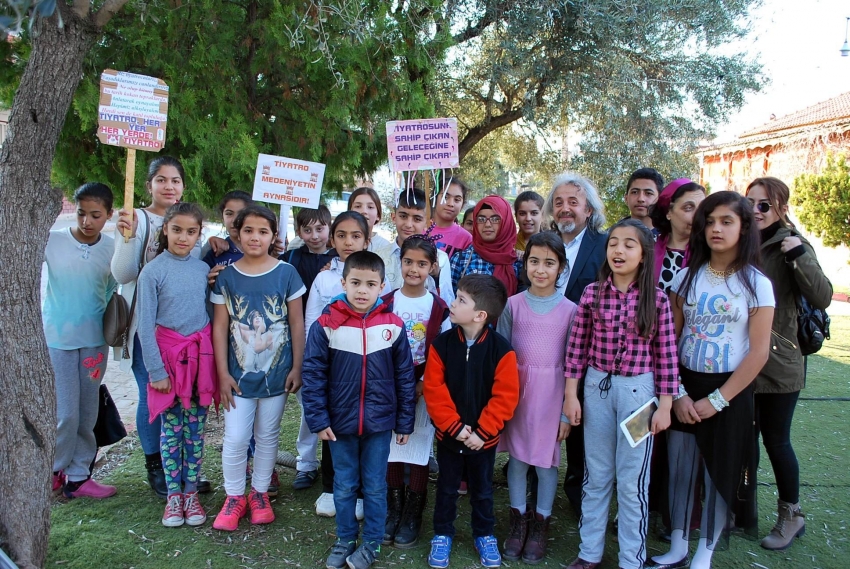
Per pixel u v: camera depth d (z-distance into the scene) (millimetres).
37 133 2221
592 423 2645
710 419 2564
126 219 3023
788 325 2854
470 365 2701
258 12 4824
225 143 4520
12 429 2174
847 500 3375
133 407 4766
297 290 3062
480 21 7527
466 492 3490
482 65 8406
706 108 8047
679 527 2719
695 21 7656
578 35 7324
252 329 2926
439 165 3781
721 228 2479
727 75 7938
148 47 4484
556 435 2793
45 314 3094
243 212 2932
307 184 3791
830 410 4973
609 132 8156
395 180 3834
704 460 2590
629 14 7090
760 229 2980
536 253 2787
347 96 4809
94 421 3225
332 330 2709
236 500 2996
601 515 2646
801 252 2758
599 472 2645
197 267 3006
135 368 3203
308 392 2688
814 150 14195
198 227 2945
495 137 10031
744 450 2555
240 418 2947
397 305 2992
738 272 2518
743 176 17016
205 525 2988
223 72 4602
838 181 11227
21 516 2174
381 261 2734
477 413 2695
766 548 2889
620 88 7551
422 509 2979
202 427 3088
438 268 3230
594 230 3318
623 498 2572
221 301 2973
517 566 2736
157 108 3109
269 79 5133
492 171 10586
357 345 2682
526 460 2771
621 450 2570
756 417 2916
